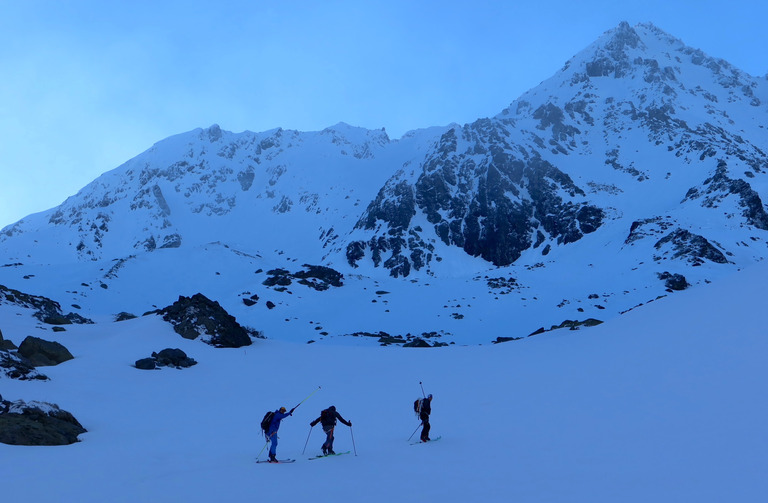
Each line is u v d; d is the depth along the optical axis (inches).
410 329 3100.4
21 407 763.4
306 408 997.2
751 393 628.7
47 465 556.1
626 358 1010.7
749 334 886.4
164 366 1460.4
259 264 4815.5
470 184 6737.2
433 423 767.1
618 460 468.8
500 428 676.1
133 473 520.7
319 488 444.5
